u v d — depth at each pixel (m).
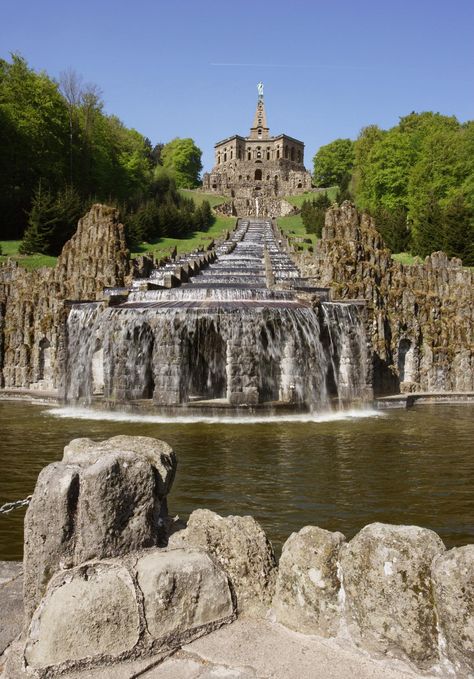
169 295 42.50
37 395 39.94
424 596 5.56
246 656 5.93
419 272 49.78
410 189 94.88
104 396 35.34
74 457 7.13
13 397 41.59
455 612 5.27
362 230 50.62
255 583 6.88
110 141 122.50
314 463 19.22
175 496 15.34
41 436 24.34
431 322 46.38
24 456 20.12
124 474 6.68
